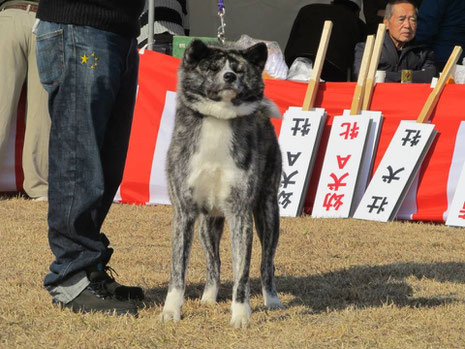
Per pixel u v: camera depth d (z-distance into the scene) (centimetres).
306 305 674
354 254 902
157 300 673
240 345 548
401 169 1145
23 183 1271
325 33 1226
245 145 615
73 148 607
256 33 1625
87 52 602
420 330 588
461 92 1148
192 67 622
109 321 600
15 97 1227
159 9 1388
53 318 605
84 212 612
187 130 617
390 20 1289
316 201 1180
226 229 1029
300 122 1204
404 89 1180
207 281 684
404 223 1125
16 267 780
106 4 608
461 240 1000
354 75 1286
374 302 683
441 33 1470
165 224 1052
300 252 907
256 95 626
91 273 630
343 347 542
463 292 722
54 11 607
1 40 1209
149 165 1213
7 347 534
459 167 1136
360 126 1179
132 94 654
